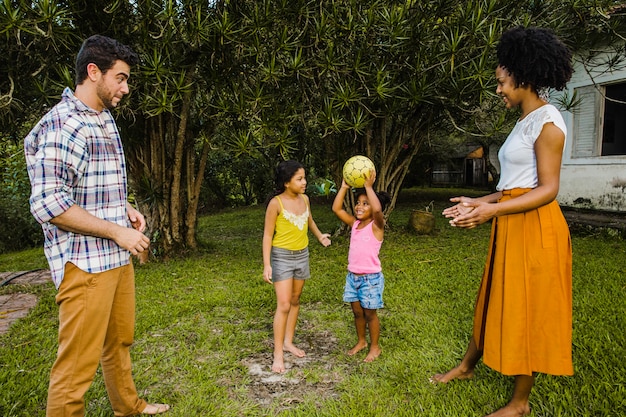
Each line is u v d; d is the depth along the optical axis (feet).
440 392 8.08
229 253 21.47
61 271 5.98
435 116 22.22
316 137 24.40
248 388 8.58
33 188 5.60
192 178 20.97
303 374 9.09
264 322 12.00
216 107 16.30
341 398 8.04
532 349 6.86
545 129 6.53
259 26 15.03
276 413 7.75
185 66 16.14
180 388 8.58
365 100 19.01
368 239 9.32
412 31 16.47
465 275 15.75
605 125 26.50
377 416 7.36
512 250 6.91
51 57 15.42
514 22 17.16
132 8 15.30
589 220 23.86
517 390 7.19
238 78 17.20
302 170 9.58
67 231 5.96
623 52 23.31
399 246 21.71
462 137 37.55
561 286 6.73
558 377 8.30
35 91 15.23
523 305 6.82
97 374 9.05
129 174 20.01
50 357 9.96
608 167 25.20
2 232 29.71
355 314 9.71
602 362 8.61
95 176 6.20
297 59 15.46
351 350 9.91
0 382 8.70
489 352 7.20
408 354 9.62
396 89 18.31
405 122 22.02
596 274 15.15
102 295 6.15
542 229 6.73
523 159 6.86
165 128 19.90
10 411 7.66
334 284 15.25
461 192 51.52
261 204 46.39
